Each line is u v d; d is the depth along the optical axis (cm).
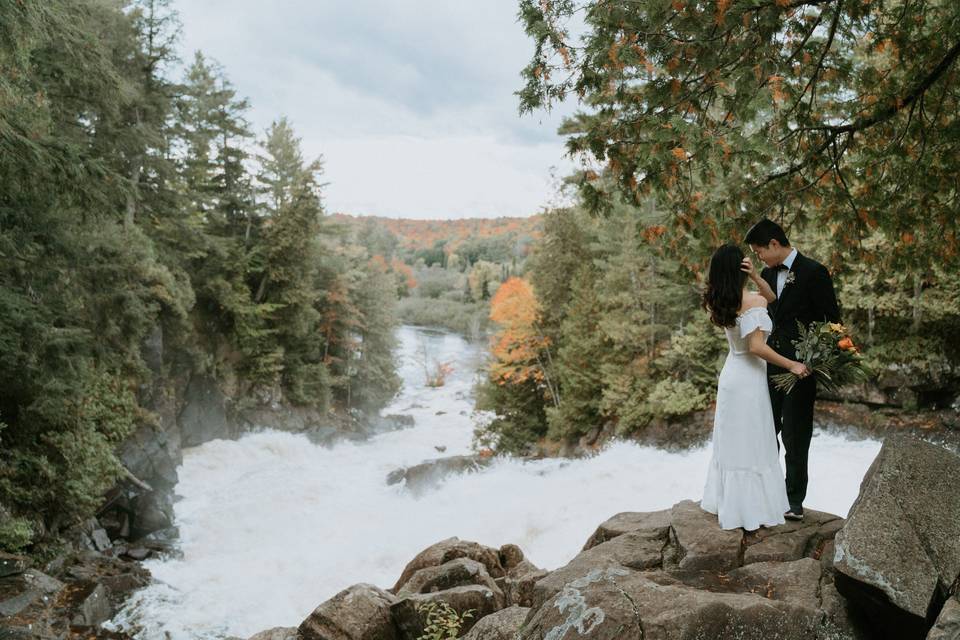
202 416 2883
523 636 368
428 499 1989
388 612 670
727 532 452
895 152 609
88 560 1433
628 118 550
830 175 658
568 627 351
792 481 479
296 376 3672
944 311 1680
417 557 878
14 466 1354
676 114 519
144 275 2184
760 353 440
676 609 342
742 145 468
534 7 507
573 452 2744
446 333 8444
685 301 2428
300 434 3391
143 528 1777
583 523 1606
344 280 4281
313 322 3838
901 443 423
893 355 1786
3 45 909
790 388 446
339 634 652
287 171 4078
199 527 1884
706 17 500
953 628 304
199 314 3231
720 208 637
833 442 1741
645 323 2634
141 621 1238
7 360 1175
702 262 622
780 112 616
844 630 353
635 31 504
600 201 590
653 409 2325
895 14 600
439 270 13400
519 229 16075
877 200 643
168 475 2086
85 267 1442
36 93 1089
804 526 458
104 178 1051
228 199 3538
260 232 3725
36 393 1309
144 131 2136
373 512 1959
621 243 2664
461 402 4906
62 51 1189
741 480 461
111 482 1658
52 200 1087
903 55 600
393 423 4162
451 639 554
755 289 586
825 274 470
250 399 3275
